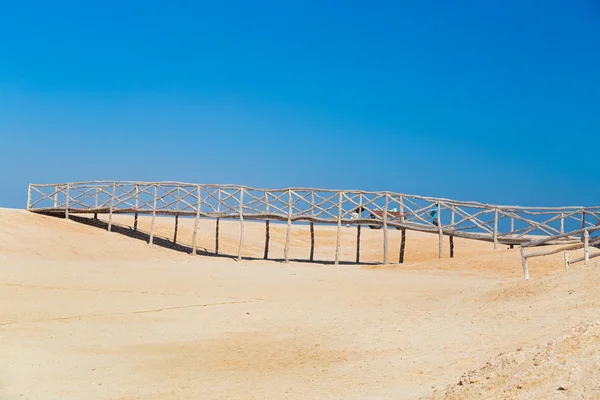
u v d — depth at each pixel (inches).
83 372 610.2
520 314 658.8
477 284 995.3
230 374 587.8
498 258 1196.5
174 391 542.6
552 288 724.0
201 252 1520.7
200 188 1465.3
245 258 1471.5
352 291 1020.5
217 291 1039.6
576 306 631.8
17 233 1401.3
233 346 699.4
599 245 1182.3
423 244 1718.8
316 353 640.4
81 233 1497.3
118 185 1552.7
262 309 896.3
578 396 340.8
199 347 701.9
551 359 394.0
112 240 1486.2
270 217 1416.1
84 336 753.6
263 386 538.9
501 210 1301.7
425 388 470.9
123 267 1237.1
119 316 859.4
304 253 1676.9
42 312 871.1
